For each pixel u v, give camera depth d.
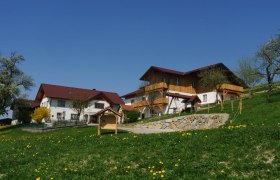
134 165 22.05
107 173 20.72
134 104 86.62
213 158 21.39
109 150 26.28
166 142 26.53
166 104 78.25
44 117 88.19
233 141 24.39
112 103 98.12
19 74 93.62
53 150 28.66
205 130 30.11
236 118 42.09
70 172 21.52
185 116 51.56
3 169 23.88
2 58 91.69
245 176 18.16
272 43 55.56
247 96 63.81
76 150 27.70
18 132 70.88
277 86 60.66
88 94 101.06
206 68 79.00
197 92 84.62
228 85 75.44
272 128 26.50
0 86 88.00
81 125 68.50
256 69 57.28
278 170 18.38
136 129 48.94
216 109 54.41
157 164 21.19
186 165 20.39
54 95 94.56
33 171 22.36
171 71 84.25
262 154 21.14
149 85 83.19
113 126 39.94
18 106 102.75
